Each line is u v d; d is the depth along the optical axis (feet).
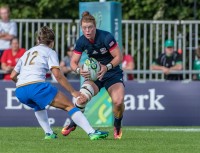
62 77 102.78
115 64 107.76
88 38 107.65
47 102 102.47
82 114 104.12
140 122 153.99
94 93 108.58
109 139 107.86
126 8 219.61
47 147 96.37
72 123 112.68
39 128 136.15
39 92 102.17
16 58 164.35
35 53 103.71
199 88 154.92
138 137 114.42
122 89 108.78
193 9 216.74
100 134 104.83
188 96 154.81
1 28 170.50
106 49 108.78
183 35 177.37
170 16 218.18
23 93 102.99
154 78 180.34
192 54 177.47
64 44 175.94
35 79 102.53
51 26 175.01
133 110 153.89
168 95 154.40
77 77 171.53
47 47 104.42
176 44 177.78
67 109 103.55
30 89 102.37
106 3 145.79
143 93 154.20
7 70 164.04
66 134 112.98
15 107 151.12
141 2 219.00
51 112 151.53
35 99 102.63
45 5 217.97
